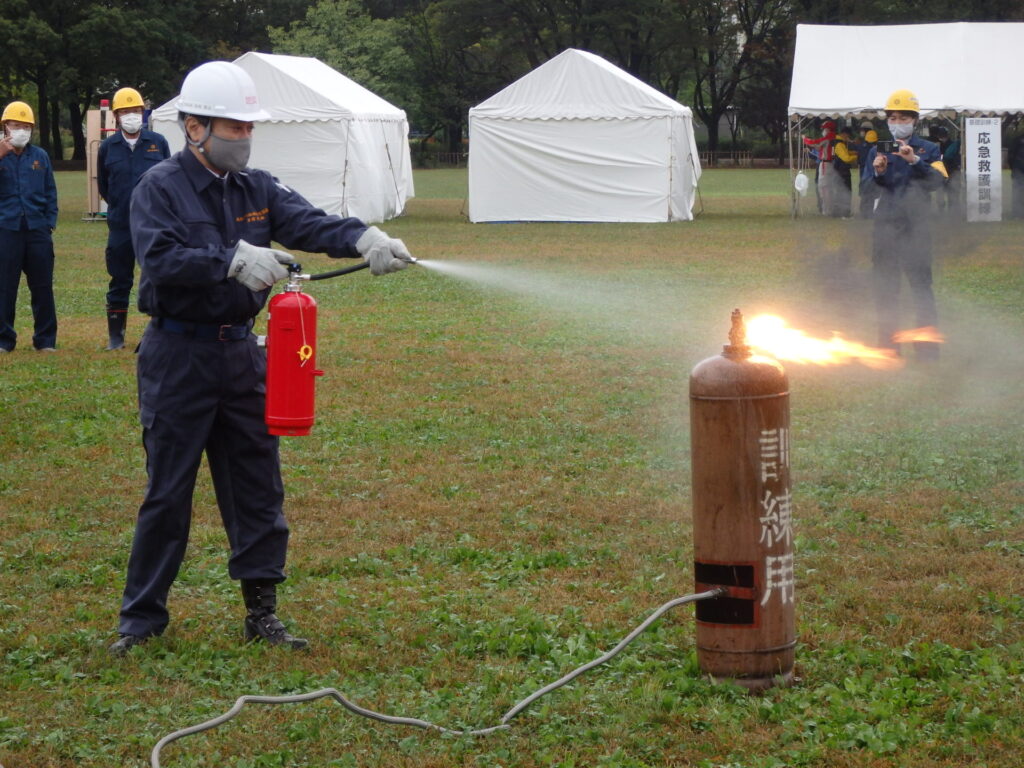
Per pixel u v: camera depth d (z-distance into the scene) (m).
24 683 4.62
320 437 8.73
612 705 4.37
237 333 4.94
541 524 6.68
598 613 5.31
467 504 7.08
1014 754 3.96
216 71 4.80
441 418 9.32
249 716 4.34
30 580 5.85
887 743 4.00
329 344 12.95
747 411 4.35
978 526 6.52
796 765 3.91
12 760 4.01
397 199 34.09
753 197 43.28
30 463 8.05
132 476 7.76
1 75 76.00
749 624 4.44
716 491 4.41
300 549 6.30
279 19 89.81
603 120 30.17
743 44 85.94
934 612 5.27
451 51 88.75
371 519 6.84
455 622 5.23
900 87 28.94
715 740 4.10
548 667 4.75
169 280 4.62
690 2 81.50
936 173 11.11
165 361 4.87
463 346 12.77
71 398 10.05
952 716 4.20
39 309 12.41
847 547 6.21
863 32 30.28
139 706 4.44
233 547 5.11
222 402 4.95
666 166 30.16
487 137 30.88
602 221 30.70
